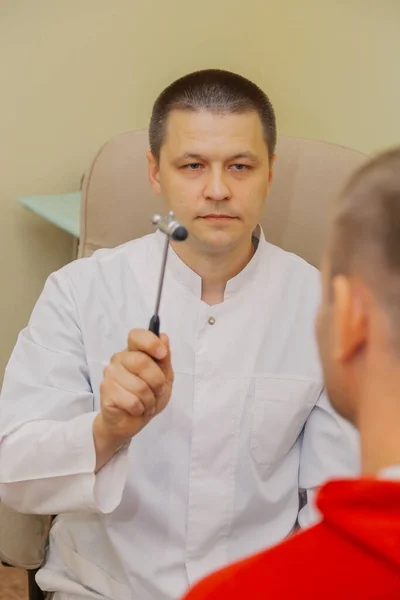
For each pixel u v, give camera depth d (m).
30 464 1.09
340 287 0.54
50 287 1.24
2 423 1.16
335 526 0.50
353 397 0.56
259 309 1.21
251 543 1.18
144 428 1.16
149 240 1.25
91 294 1.22
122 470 1.07
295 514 1.22
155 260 1.22
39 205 1.82
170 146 1.15
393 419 0.52
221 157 1.12
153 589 1.14
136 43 1.92
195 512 1.15
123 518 1.16
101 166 1.42
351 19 2.12
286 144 1.45
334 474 1.18
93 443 1.05
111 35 1.89
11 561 1.24
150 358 0.95
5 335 2.00
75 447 1.05
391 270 0.52
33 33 1.80
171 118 1.14
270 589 0.50
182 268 1.19
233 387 1.18
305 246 1.46
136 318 1.21
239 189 1.13
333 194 1.44
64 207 1.81
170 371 0.98
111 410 0.97
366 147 2.26
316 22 2.10
